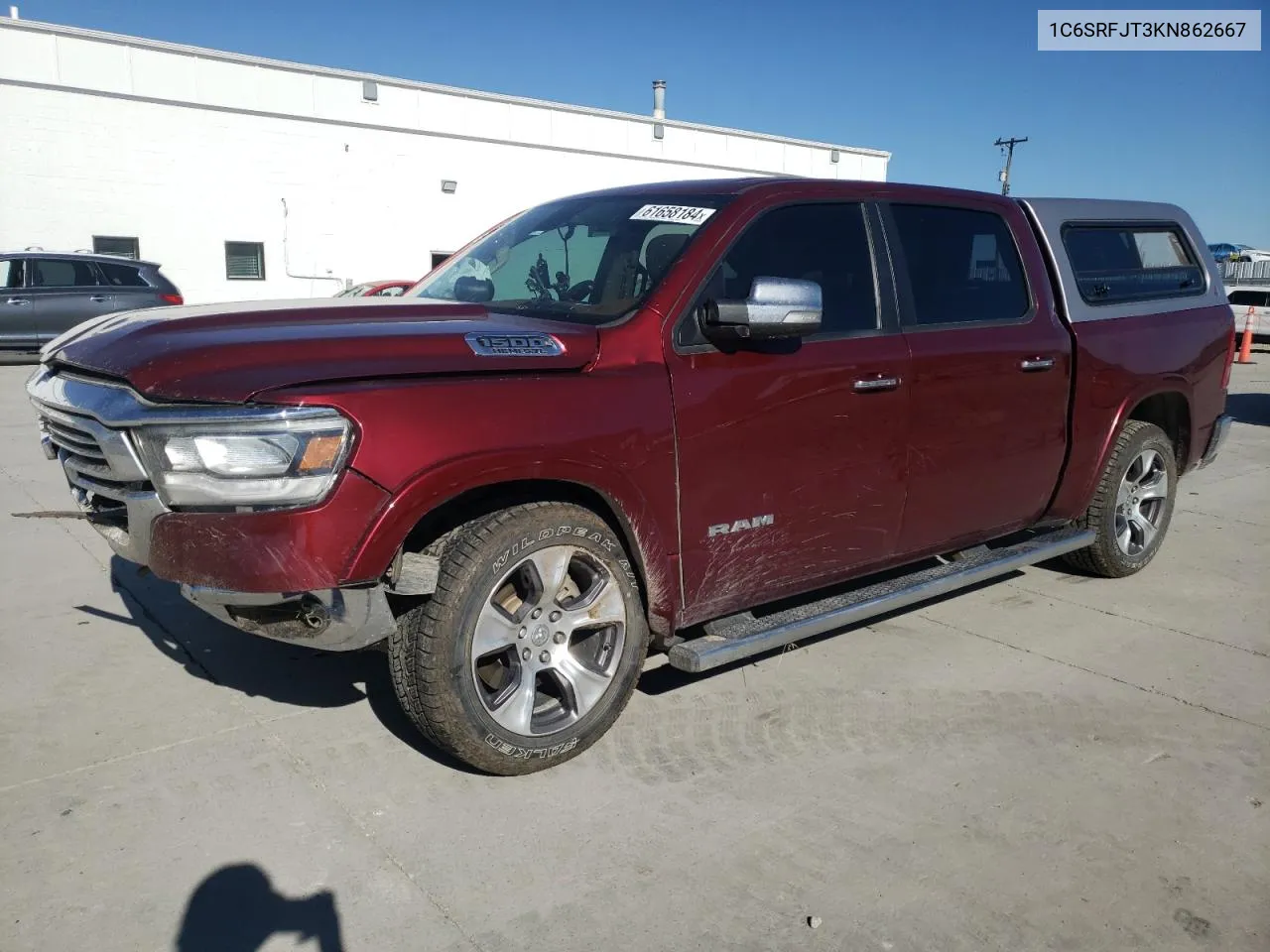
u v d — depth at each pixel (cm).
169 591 482
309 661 407
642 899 269
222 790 313
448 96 2341
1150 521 555
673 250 356
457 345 303
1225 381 583
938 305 423
